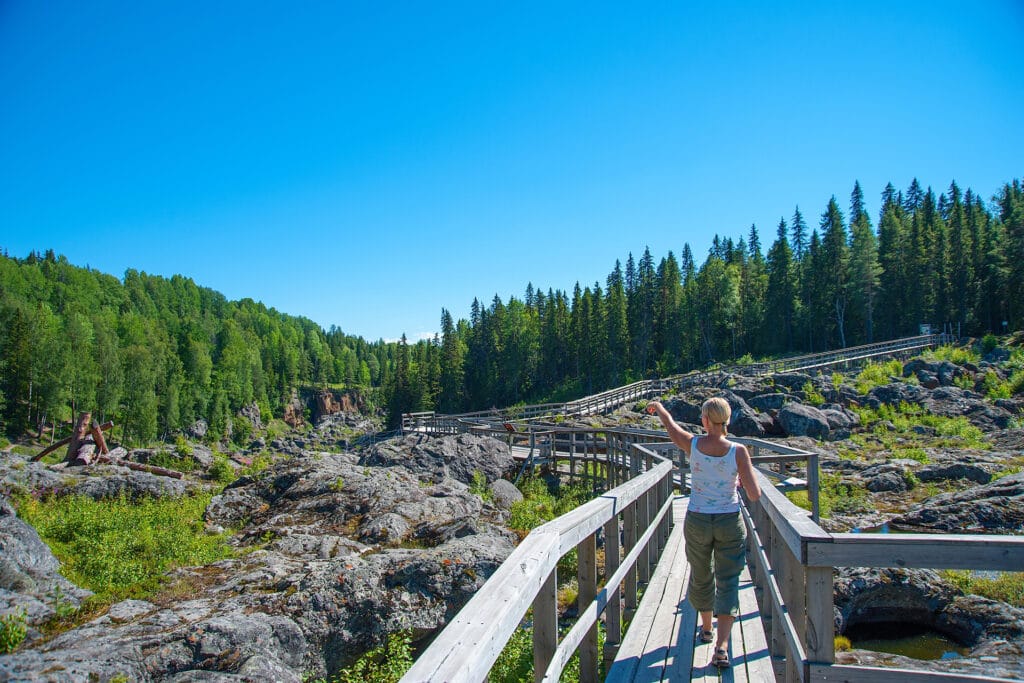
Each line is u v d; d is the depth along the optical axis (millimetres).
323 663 7258
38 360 61156
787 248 71688
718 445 4301
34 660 5617
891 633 7883
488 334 94062
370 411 134000
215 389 90562
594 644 4008
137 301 140875
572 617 8617
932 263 63875
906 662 6402
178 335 112875
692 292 79750
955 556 2389
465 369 94188
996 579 8492
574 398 79875
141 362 71188
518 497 18719
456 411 89625
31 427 62219
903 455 21328
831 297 68812
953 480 17141
